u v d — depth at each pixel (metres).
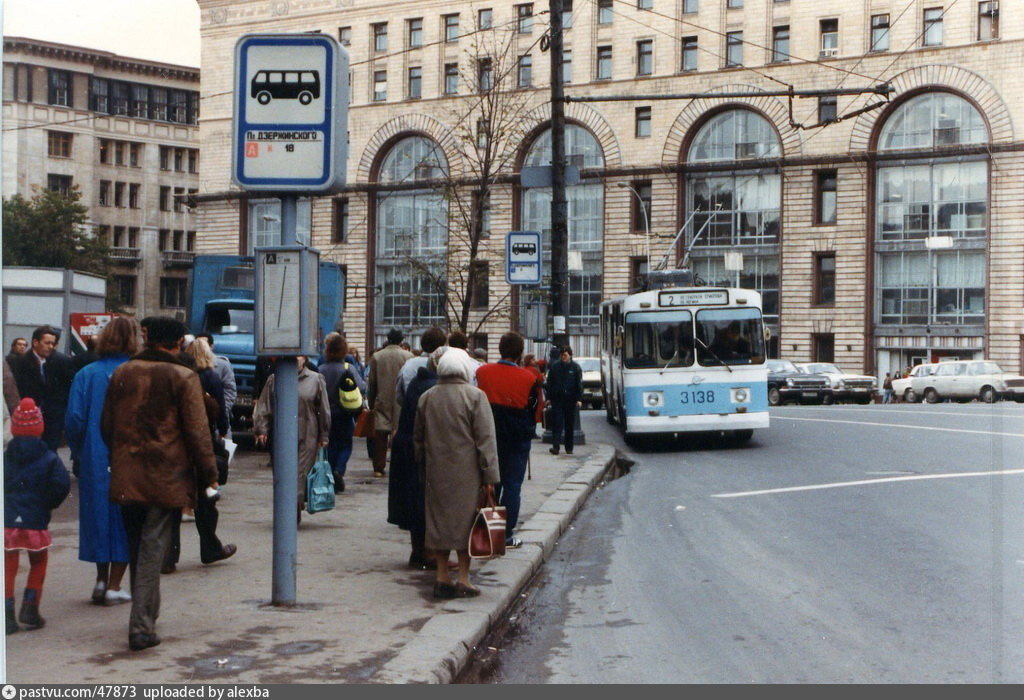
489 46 64.38
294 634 6.88
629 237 62.69
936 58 55.25
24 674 5.91
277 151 7.68
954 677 6.21
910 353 56.88
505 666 6.79
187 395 6.59
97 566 7.71
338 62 7.70
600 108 63.19
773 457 19.72
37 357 15.48
